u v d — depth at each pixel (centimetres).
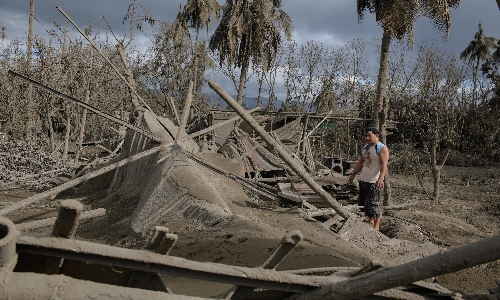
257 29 2323
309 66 3067
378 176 639
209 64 2725
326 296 209
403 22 1077
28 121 1327
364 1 1202
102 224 651
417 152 1942
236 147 1085
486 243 162
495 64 2948
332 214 610
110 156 1135
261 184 725
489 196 1418
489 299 254
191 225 468
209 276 205
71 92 1265
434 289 239
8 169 1016
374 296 222
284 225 496
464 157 2333
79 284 175
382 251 485
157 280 209
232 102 425
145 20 1927
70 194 941
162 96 2600
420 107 2209
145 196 610
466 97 2569
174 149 656
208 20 2512
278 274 213
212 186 572
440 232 888
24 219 735
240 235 401
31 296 164
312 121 1967
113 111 1525
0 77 1284
